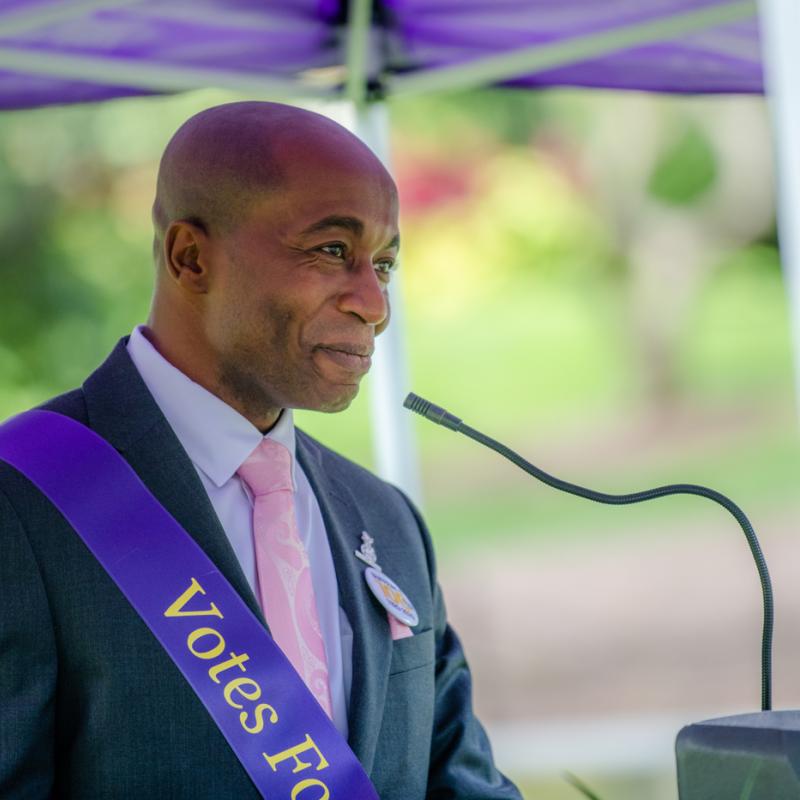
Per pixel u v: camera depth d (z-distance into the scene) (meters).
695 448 46.78
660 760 14.55
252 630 5.89
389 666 6.22
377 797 5.92
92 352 36.06
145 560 5.84
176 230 5.99
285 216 5.84
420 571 6.66
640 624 32.66
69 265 36.00
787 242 5.69
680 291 48.62
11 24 8.41
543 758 14.98
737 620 32.19
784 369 49.00
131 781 5.65
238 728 5.79
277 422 6.25
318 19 9.24
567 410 47.44
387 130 9.83
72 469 5.93
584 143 45.88
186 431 6.12
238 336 5.91
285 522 6.14
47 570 5.70
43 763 5.59
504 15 9.23
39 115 34.94
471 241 45.31
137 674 5.72
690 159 46.78
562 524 41.78
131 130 35.47
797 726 5.13
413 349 46.47
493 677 29.48
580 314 47.69
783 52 5.51
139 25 8.81
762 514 41.22
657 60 9.72
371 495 6.75
